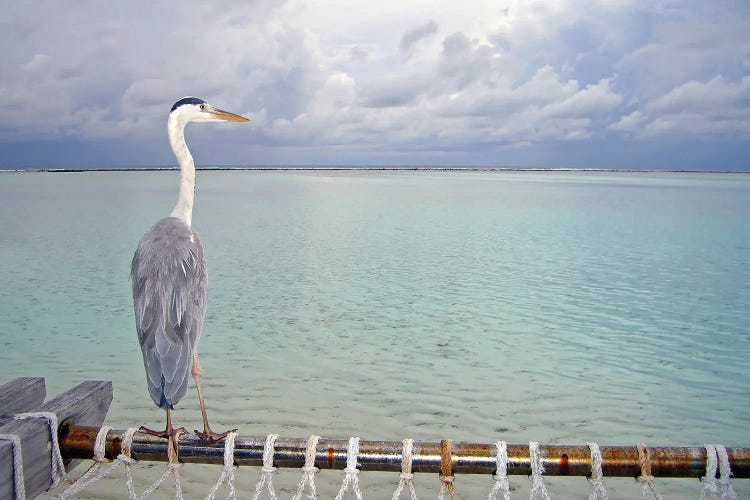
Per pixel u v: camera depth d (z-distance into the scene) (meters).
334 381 6.65
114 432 2.83
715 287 11.91
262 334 8.42
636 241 18.77
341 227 21.83
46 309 9.68
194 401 6.07
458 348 7.88
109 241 17.25
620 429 5.59
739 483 4.75
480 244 17.73
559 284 12.10
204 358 7.38
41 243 16.84
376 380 6.71
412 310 9.88
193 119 4.85
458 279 12.48
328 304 10.22
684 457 2.72
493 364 7.29
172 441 2.81
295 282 12.02
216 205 31.33
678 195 44.41
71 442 2.80
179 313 3.36
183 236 3.70
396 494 2.75
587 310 10.02
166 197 36.16
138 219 23.36
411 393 6.34
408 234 19.95
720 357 7.65
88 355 7.43
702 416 5.88
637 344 8.19
